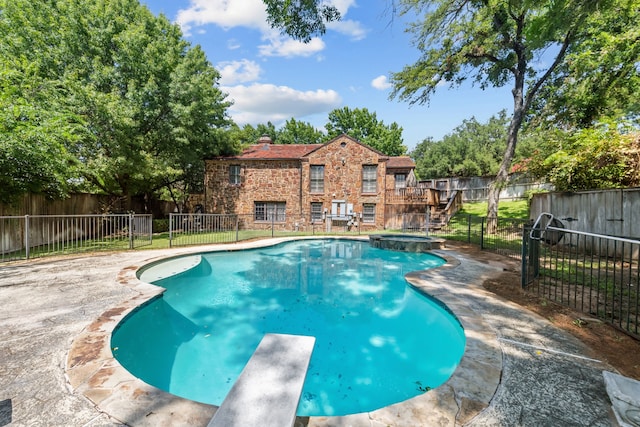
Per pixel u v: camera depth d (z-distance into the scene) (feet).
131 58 41.16
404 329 15.38
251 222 57.82
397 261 31.19
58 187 31.40
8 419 6.23
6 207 27.76
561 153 29.89
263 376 5.75
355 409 9.33
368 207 55.98
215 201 58.23
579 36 37.17
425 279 19.17
